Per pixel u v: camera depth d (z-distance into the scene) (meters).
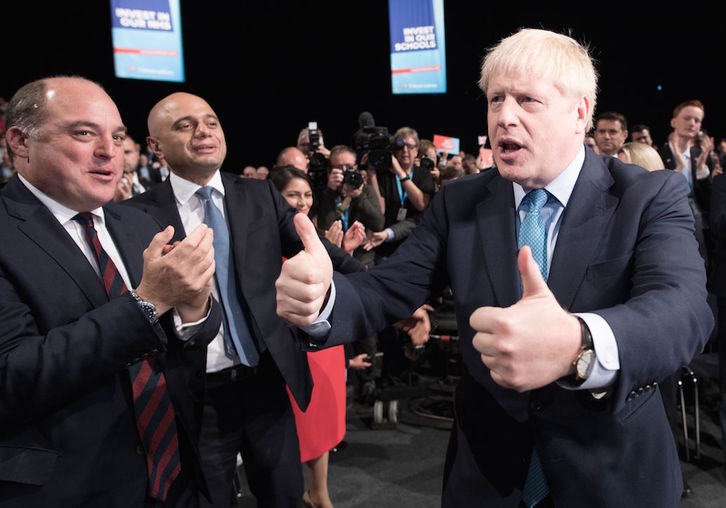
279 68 13.52
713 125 12.20
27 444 1.10
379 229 3.45
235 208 1.91
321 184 3.23
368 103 14.04
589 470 0.90
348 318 0.99
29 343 1.06
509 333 0.63
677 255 0.85
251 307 1.79
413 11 7.75
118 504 1.19
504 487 0.97
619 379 0.70
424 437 3.32
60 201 1.23
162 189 1.93
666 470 0.94
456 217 1.08
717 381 3.32
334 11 13.36
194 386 1.58
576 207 0.95
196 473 1.37
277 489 1.88
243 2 12.79
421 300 1.13
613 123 3.56
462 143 13.52
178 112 1.85
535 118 0.89
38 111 1.16
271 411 1.88
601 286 0.90
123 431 1.21
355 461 3.04
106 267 1.23
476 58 12.54
